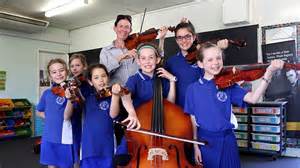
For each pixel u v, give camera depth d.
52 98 2.25
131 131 1.79
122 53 2.41
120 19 2.45
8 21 5.77
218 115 1.63
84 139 1.97
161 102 1.79
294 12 4.25
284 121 4.23
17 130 6.29
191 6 5.30
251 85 3.59
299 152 4.22
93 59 6.95
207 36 5.05
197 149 1.71
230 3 4.68
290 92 4.23
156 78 1.89
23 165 4.08
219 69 1.67
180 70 2.00
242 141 4.34
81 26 7.15
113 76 2.36
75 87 1.96
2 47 6.29
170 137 1.70
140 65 1.95
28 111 6.54
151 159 1.66
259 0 4.57
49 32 7.12
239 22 4.67
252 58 4.57
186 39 2.00
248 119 4.29
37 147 4.86
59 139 2.19
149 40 2.46
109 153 1.95
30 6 5.50
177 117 1.78
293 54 4.23
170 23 5.57
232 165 1.64
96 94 2.01
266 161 4.01
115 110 1.80
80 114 2.19
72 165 2.18
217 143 1.63
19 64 6.58
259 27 4.57
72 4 5.35
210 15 5.08
